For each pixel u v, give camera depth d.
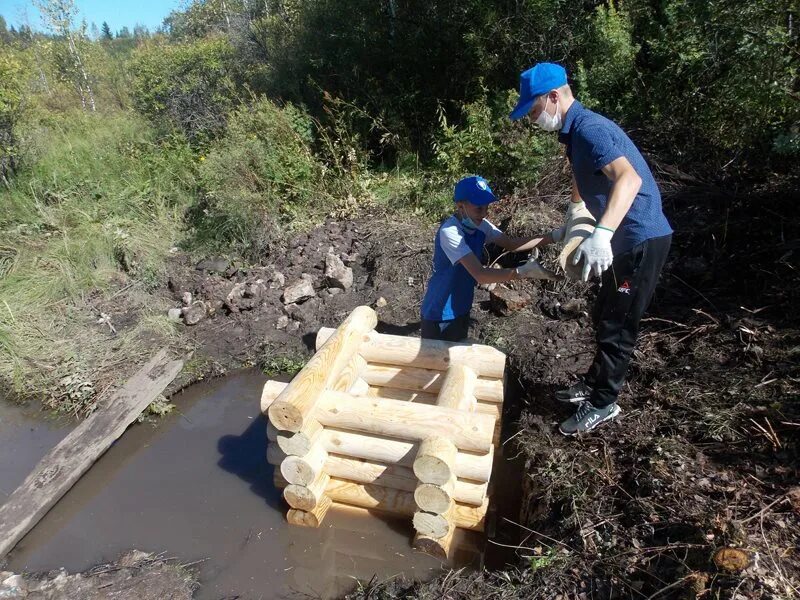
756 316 3.87
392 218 6.48
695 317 4.09
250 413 4.47
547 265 4.99
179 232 6.92
